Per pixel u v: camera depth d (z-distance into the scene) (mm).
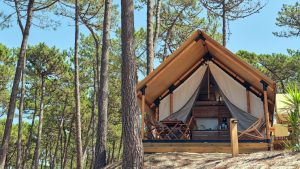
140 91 11875
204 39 11570
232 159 7633
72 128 35875
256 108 12500
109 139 36719
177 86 13711
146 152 10797
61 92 30656
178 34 24203
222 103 13242
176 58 11703
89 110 33250
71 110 33469
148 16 15883
